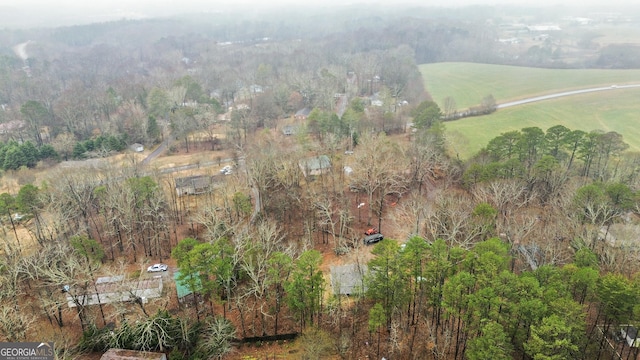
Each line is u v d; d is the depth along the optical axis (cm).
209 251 6038
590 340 5653
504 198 8075
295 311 6203
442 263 5809
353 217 9212
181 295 6975
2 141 14725
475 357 4959
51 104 18312
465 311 5541
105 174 10669
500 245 6100
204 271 6212
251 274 6341
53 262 7112
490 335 4891
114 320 6725
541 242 7369
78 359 5991
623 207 7838
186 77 19612
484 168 9100
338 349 6094
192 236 9150
